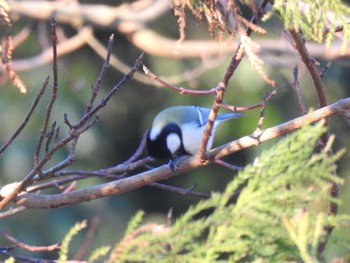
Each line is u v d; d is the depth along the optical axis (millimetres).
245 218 3393
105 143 19391
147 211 20609
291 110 17484
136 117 19797
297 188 3416
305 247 3191
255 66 4660
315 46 12820
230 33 4855
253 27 4758
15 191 5785
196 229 3426
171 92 19250
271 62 14398
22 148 17094
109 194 6172
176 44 5113
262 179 3469
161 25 17906
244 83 17531
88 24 15391
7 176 16938
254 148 18578
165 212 20656
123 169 6711
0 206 5840
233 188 3496
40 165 5676
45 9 15000
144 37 15258
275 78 17406
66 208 18125
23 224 17375
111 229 18703
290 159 3482
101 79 5426
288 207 3393
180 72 18641
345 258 3508
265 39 15359
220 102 5562
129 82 19562
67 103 17625
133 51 19141
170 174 6059
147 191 20656
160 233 3463
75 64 18703
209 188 20328
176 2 5000
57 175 6039
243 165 19438
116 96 19516
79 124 5527
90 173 6199
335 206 5223
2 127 17203
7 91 17422
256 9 4895
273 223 3375
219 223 3428
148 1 15492
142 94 19625
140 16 15516
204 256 3412
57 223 17656
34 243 17172
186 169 6023
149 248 3451
